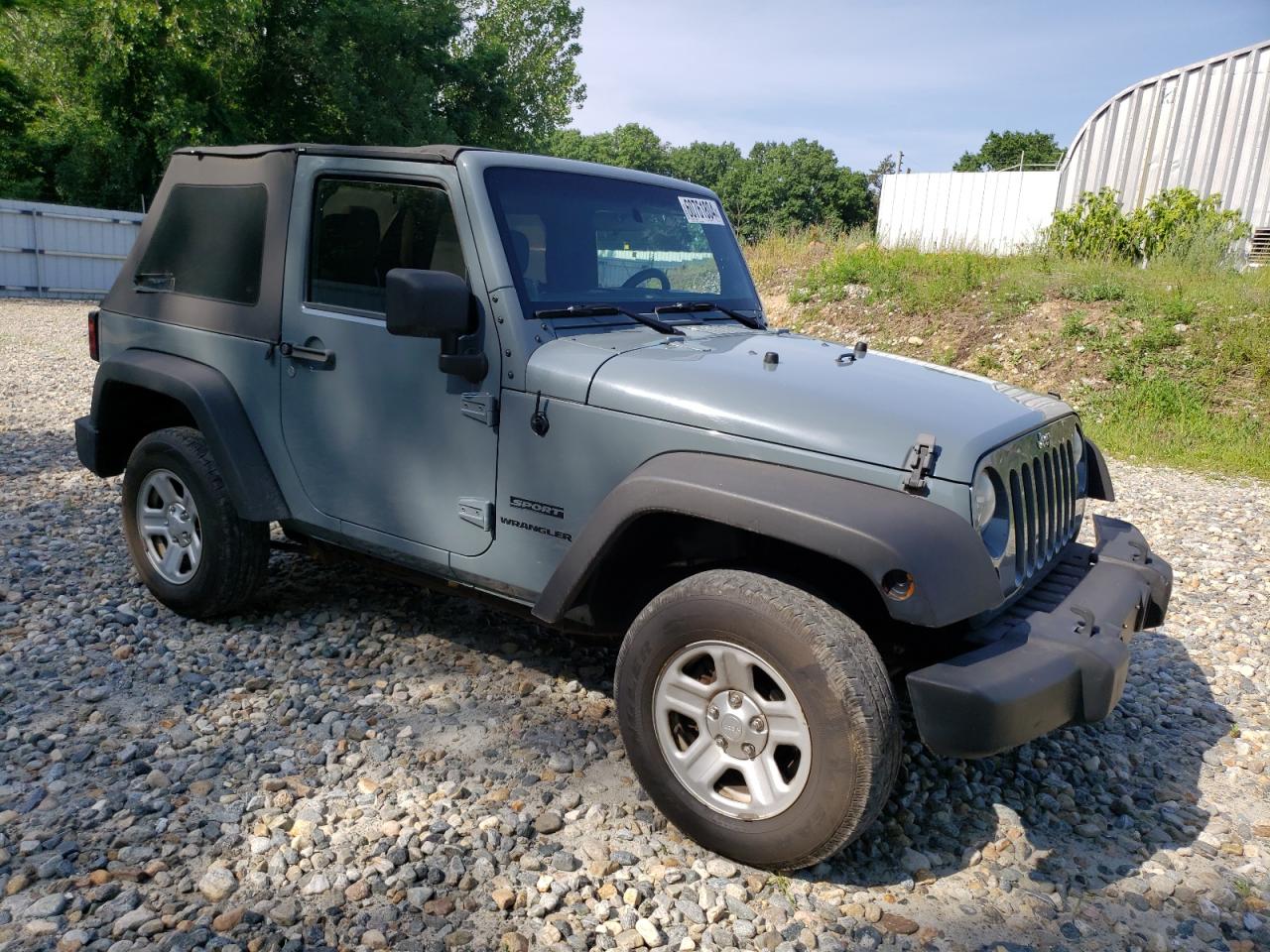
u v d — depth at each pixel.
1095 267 12.59
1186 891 2.83
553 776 3.19
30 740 3.26
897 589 2.45
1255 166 13.99
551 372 3.10
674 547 3.16
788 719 2.60
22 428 8.23
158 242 4.41
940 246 15.84
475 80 29.64
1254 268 13.01
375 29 26.22
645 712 2.84
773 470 2.71
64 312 18.00
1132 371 10.31
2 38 25.11
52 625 4.20
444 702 3.66
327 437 3.70
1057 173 17.00
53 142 24.80
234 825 2.84
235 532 4.02
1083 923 2.67
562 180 3.55
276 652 4.03
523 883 2.67
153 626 4.23
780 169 99.56
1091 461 3.68
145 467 4.24
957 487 2.58
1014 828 3.11
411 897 2.57
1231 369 10.11
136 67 23.78
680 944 2.47
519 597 3.33
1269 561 6.11
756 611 2.58
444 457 3.38
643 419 2.93
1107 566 3.33
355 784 3.09
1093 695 2.64
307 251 3.72
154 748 3.24
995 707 2.43
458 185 3.28
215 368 4.04
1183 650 4.67
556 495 3.12
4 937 2.35
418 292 2.93
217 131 24.70
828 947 2.50
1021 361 11.00
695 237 4.06
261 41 25.28
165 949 2.33
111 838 2.75
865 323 12.75
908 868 2.86
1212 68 14.37
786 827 2.61
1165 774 3.52
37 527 5.53
